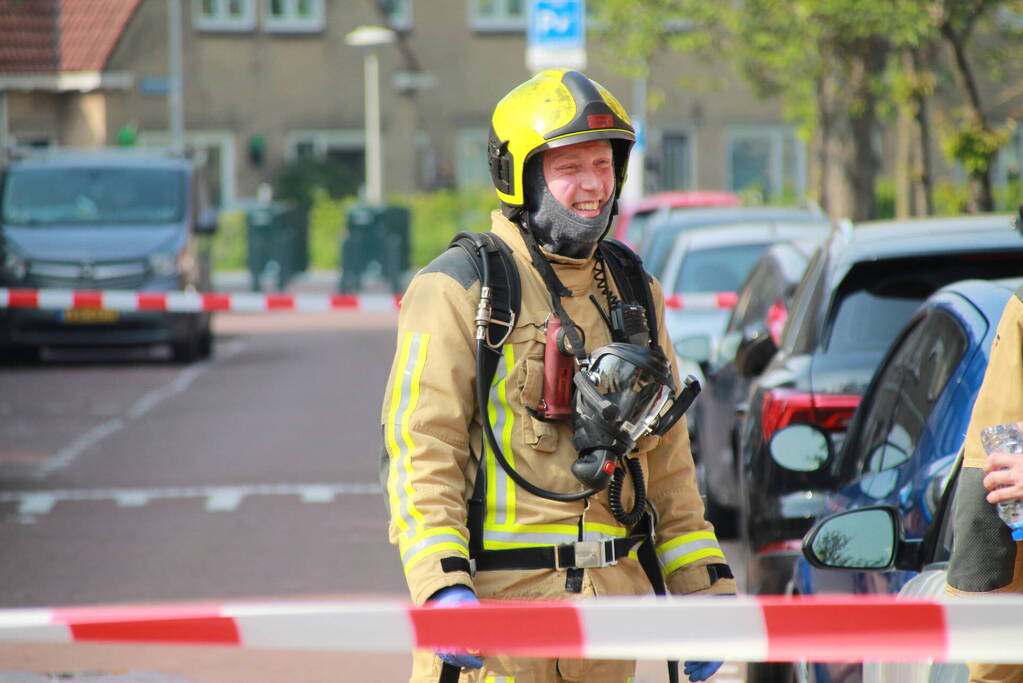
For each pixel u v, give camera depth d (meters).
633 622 8.74
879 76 63.44
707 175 163.50
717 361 30.77
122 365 68.06
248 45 159.00
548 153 11.70
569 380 11.45
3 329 64.81
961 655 8.51
